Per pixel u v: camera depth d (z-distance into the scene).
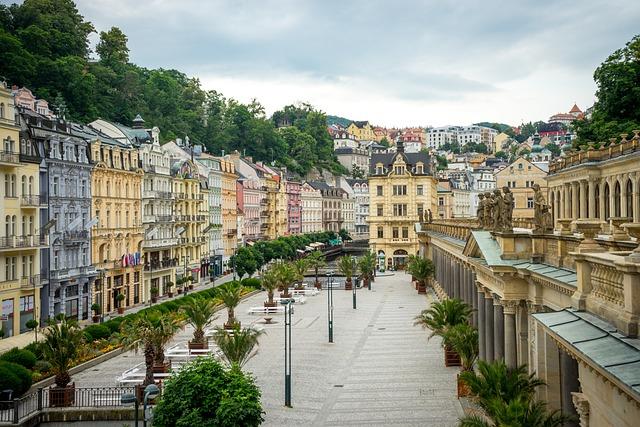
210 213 147.75
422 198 165.62
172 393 33.41
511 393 29.39
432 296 106.81
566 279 28.81
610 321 19.41
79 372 57.31
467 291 66.12
